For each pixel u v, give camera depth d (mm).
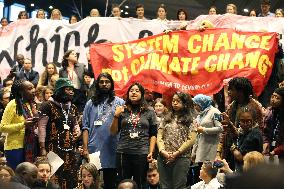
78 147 7148
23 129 6004
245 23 9445
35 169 4895
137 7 10562
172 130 6008
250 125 5398
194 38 8555
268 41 8328
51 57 10281
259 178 500
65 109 6266
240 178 506
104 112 6410
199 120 6547
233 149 5418
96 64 8703
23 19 10570
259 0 14461
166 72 8469
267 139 5953
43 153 6043
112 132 6137
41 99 8156
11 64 10492
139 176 6043
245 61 8250
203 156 6449
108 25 10039
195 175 6766
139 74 8500
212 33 8523
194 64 8414
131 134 6078
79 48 10156
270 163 526
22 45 10453
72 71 8930
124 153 6078
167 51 8586
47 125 6137
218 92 8414
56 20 10383
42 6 17797
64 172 6125
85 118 6516
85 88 8883
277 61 8406
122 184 5141
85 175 5758
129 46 8742
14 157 5996
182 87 8352
